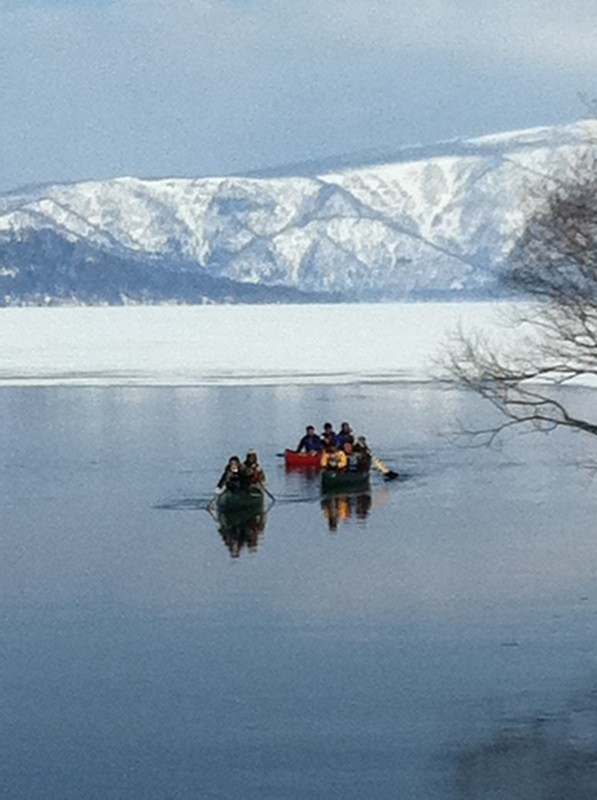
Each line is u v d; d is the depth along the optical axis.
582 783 25.86
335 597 39.06
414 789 25.77
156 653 34.03
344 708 29.91
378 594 39.28
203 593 39.94
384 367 132.62
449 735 28.25
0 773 26.84
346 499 56.66
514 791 25.61
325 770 26.72
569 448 72.94
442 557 44.09
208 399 104.75
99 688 31.53
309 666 32.78
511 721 28.97
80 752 27.86
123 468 67.62
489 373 41.78
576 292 38.16
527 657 33.16
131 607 38.47
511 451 72.19
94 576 42.41
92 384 119.50
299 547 46.31
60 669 32.97
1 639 35.53
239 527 50.47
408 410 94.31
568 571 41.72
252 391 111.06
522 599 38.41
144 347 174.88
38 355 159.75
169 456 72.25
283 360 145.88
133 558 45.03
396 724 28.94
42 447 76.81
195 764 27.14
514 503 54.69
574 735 28.12
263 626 36.28
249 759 27.34
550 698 30.28
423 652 33.69
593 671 32.03
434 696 30.52
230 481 54.00
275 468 67.19
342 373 126.69
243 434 81.75
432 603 38.19
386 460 69.12
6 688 31.64
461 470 65.12
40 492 60.00
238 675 32.25
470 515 51.94
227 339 193.00
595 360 45.69
